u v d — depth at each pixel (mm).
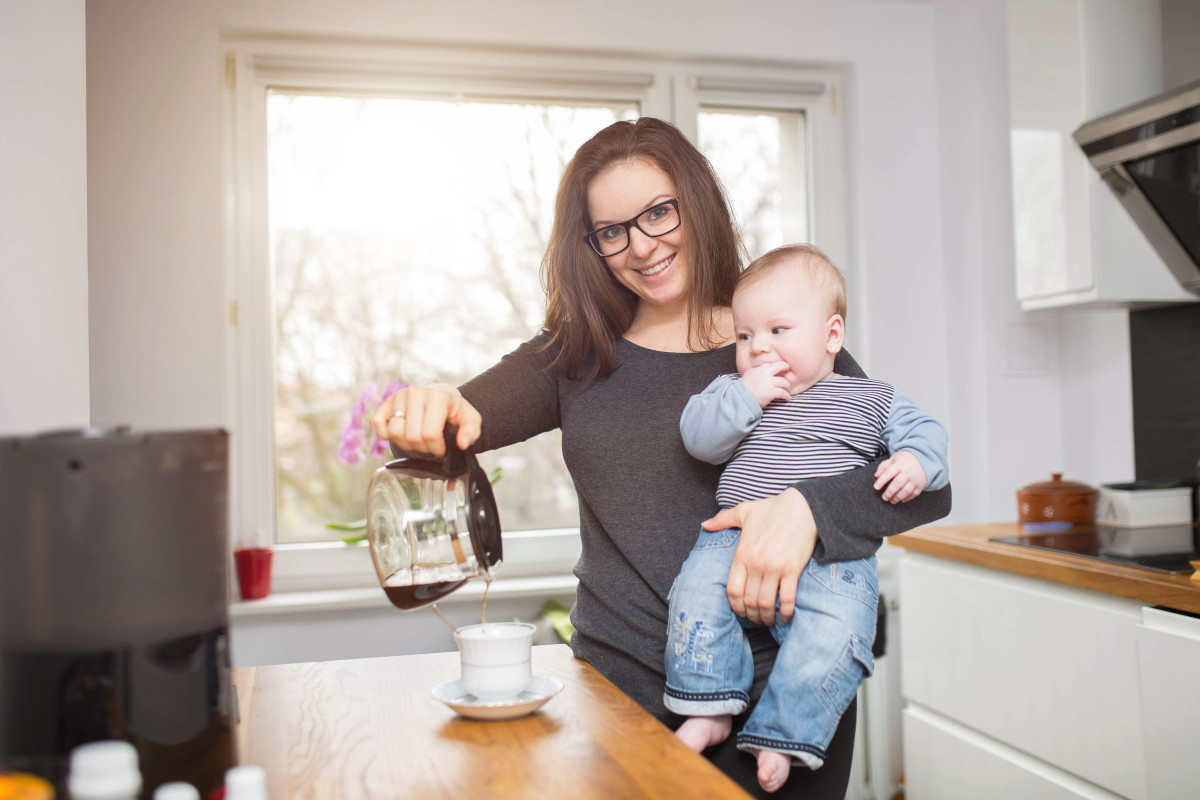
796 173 2709
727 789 646
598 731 779
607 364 1155
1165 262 2045
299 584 2322
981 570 1868
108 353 2182
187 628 595
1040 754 1675
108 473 562
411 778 678
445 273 2482
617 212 1110
